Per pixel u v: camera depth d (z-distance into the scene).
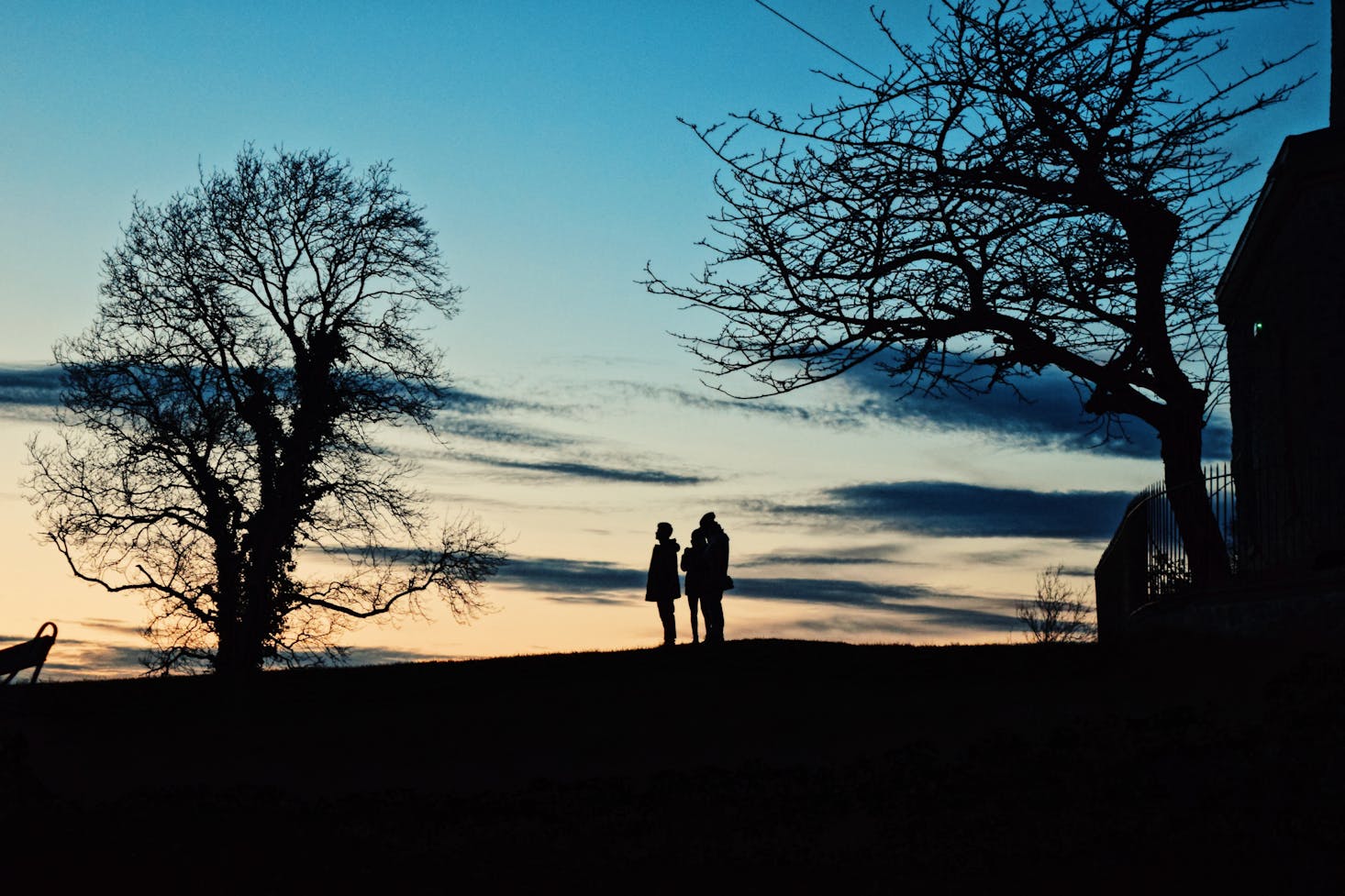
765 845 9.44
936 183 20.34
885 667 19.66
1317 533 17.59
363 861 9.44
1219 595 16.42
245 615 33.22
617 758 14.27
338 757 16.11
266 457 33.69
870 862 8.80
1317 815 8.27
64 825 10.61
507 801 11.56
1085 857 8.38
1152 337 20.17
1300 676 11.42
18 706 13.04
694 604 24.36
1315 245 18.61
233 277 34.78
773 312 20.78
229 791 12.71
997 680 17.61
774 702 16.84
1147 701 13.72
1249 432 21.55
